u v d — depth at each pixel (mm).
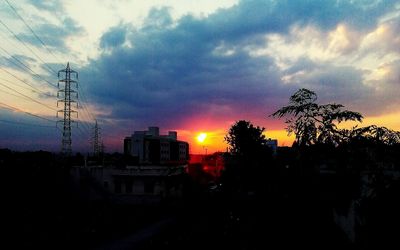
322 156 9922
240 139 50000
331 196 10133
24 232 23031
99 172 43219
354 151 8664
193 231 25406
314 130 9766
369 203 6695
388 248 6223
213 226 26547
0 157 36188
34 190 33031
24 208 28453
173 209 38969
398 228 6215
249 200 34719
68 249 21219
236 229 22812
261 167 20844
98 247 22297
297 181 11758
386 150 7656
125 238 25062
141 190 42438
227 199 38969
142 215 35156
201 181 57750
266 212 18562
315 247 12938
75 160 58156
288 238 13750
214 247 19406
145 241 23906
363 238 6762
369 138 8023
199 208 38438
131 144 92062
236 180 36781
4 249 19266
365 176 9594
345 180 9180
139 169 42656
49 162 40875
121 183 42844
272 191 17719
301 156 10922
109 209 36812
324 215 12305
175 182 46594
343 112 9477
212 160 69500
